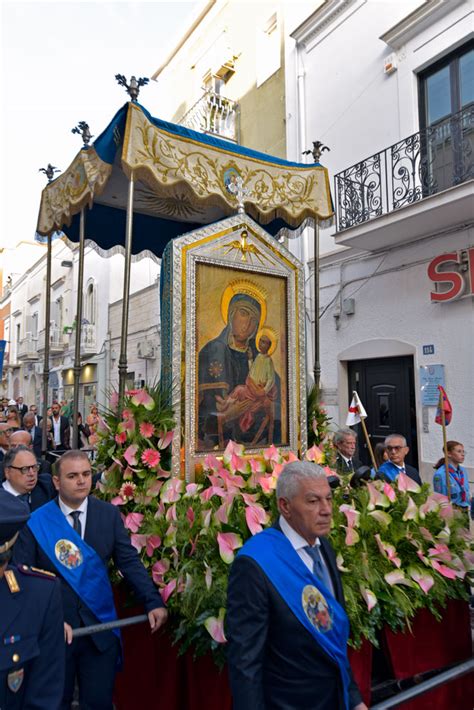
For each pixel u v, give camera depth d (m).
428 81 7.91
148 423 3.50
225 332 4.00
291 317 4.40
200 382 3.81
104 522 2.67
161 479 3.50
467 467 7.02
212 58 12.62
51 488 3.90
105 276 16.72
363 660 2.52
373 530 2.86
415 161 7.73
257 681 1.62
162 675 2.62
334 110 9.23
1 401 13.02
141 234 5.84
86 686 2.41
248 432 4.04
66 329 18.94
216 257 3.97
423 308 7.70
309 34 9.71
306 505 1.85
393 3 8.30
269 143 10.80
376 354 8.35
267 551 1.81
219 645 2.27
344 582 2.55
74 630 2.25
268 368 4.23
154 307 14.02
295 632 1.71
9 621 1.73
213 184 4.15
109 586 2.57
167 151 3.88
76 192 4.40
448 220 7.20
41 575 1.86
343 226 8.56
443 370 7.36
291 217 4.69
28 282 25.69
